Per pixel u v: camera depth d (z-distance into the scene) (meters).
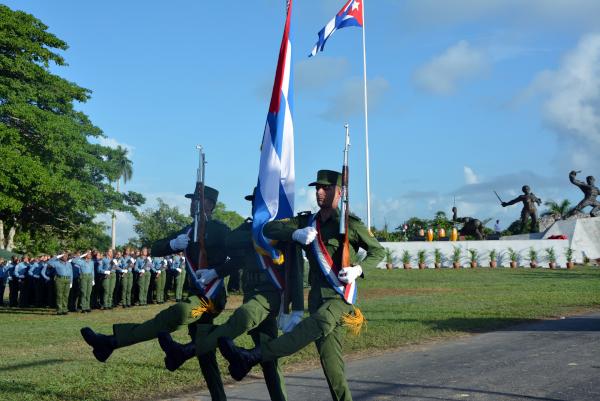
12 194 30.23
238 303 21.70
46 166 33.41
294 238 5.30
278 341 5.15
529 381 7.52
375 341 11.31
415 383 7.66
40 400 7.06
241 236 5.87
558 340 10.91
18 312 22.66
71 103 35.91
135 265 24.47
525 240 42.66
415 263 42.59
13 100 31.98
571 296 20.69
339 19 31.61
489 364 8.78
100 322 17.52
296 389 7.64
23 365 9.50
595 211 50.06
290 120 6.55
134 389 7.71
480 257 42.56
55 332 14.68
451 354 9.87
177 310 5.77
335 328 5.29
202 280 5.88
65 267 21.48
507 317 14.72
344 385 5.24
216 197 6.55
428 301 19.86
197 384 8.04
